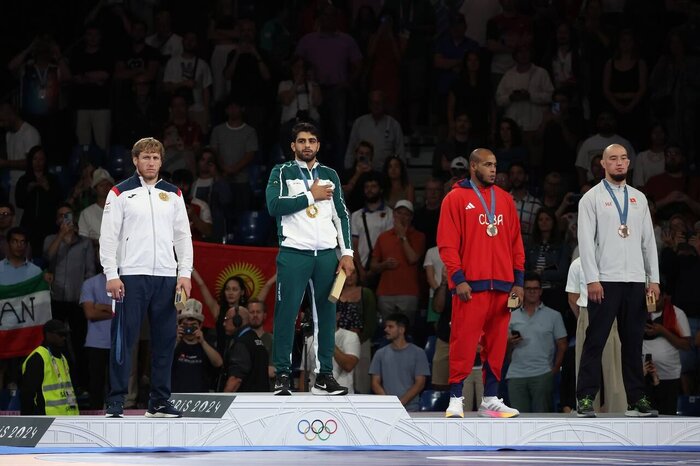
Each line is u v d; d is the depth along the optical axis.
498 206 16.81
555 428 16.25
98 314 23.44
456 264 16.58
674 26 33.25
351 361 21.34
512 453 15.24
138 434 14.84
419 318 26.41
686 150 31.41
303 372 20.05
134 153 15.41
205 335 23.89
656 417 16.81
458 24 32.28
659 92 31.50
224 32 34.16
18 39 35.53
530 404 22.22
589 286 16.94
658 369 22.69
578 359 19.77
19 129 31.55
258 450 15.11
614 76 31.36
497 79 31.84
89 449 14.62
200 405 15.80
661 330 22.62
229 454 14.36
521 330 22.22
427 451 15.48
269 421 15.30
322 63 32.03
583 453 15.45
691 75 31.38
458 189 16.94
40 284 25.25
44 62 32.50
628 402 17.38
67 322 25.91
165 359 15.34
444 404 22.95
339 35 32.34
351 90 32.03
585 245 17.06
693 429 16.66
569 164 30.05
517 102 30.92
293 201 15.89
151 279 15.16
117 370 15.13
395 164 28.22
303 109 31.30
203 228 27.75
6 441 14.84
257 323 21.56
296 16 34.97
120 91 32.28
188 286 15.38
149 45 33.00
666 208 28.06
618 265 17.02
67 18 36.09
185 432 14.98
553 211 25.45
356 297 23.31
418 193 31.70
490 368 16.91
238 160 30.91
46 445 14.57
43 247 28.36
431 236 27.34
